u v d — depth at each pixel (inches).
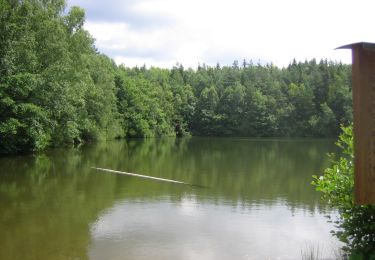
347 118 3080.7
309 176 882.8
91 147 1675.7
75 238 426.3
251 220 502.9
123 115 2588.6
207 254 382.9
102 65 2028.8
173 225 477.1
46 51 1221.7
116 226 471.8
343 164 289.6
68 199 617.9
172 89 3521.2
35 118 1156.5
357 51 195.3
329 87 3363.7
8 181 768.9
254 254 382.3
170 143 2172.7
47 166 994.1
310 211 552.7
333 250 387.2
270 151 1626.5
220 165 1088.2
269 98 3427.7
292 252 387.2
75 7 1406.3
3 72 1099.9
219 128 3395.7
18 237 428.1
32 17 1194.6
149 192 679.1
